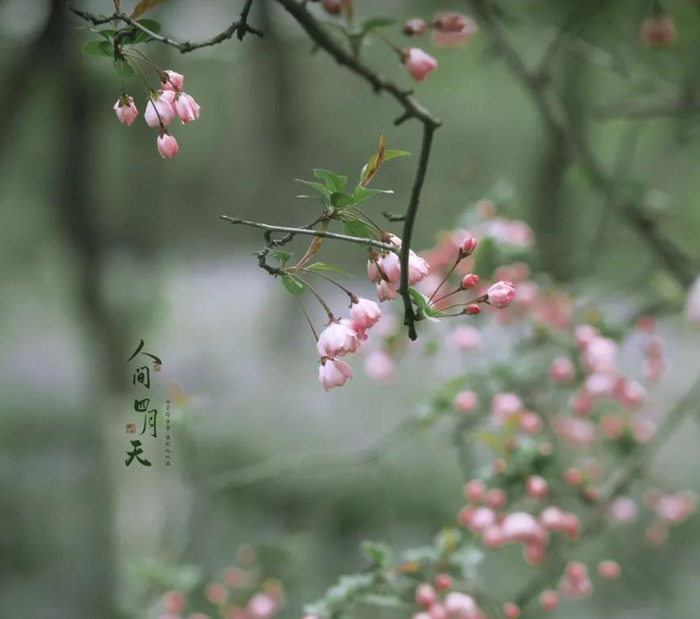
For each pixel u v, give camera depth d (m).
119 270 6.08
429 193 5.67
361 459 3.26
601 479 3.35
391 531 3.26
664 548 6.49
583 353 3.08
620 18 4.38
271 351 10.18
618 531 3.93
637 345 3.23
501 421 3.05
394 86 2.76
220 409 7.29
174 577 3.03
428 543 6.32
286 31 6.27
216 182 10.09
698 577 6.26
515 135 9.89
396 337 3.27
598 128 6.02
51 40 4.97
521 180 8.68
